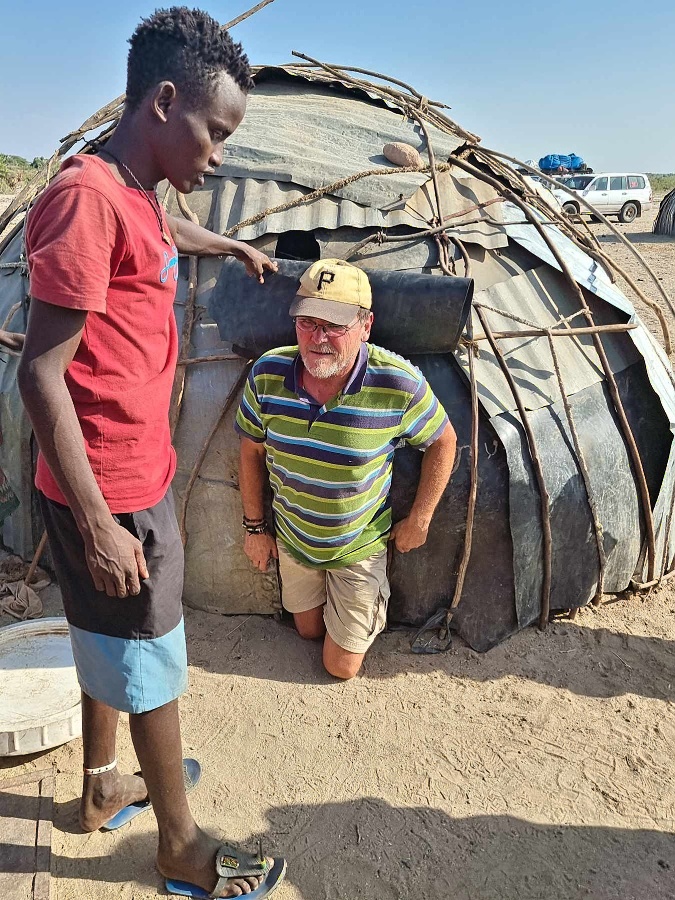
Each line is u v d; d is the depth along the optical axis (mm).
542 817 2777
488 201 3967
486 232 3879
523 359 3693
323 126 4328
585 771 2979
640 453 3957
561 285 4012
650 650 3680
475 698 3352
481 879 2535
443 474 3191
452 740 3115
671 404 4039
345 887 2488
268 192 3779
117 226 1703
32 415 1669
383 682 3438
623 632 3801
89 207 1647
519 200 3998
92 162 1723
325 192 3768
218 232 3701
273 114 4395
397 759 3016
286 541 3385
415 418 3029
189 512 3689
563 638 3742
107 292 1773
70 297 1624
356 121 4383
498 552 3566
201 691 3342
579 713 3275
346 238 3709
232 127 1884
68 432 1684
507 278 3881
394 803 2818
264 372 3062
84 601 2029
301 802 2809
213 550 3727
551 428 3617
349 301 2789
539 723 3215
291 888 2473
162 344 1981
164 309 1937
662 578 4195
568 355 3832
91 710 2387
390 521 3395
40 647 3404
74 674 3262
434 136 4312
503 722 3219
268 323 3359
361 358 2930
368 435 2998
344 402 2961
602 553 3777
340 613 3324
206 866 2328
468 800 2842
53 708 3047
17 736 2811
